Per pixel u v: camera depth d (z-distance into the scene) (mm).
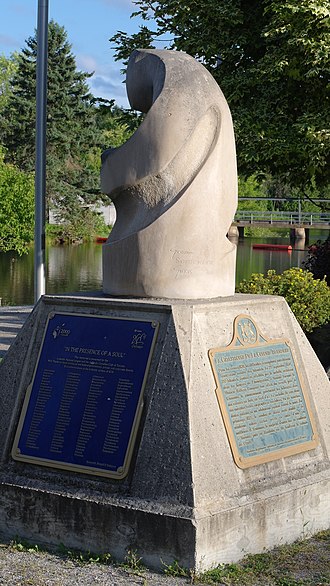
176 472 5164
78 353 5762
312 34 14281
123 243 5953
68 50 48156
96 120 50750
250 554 5316
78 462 5496
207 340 5574
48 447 5641
